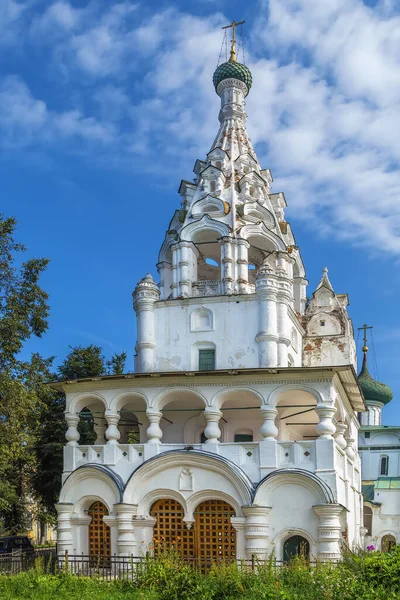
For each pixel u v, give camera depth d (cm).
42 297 3447
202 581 2191
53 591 2262
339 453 3416
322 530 3052
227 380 3341
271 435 3259
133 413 3888
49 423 4712
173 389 3403
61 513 3444
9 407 3216
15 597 2192
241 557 3120
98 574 2633
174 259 3975
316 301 4384
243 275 3866
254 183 4241
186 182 4309
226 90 4716
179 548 3284
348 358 4216
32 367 3372
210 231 4019
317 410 3231
